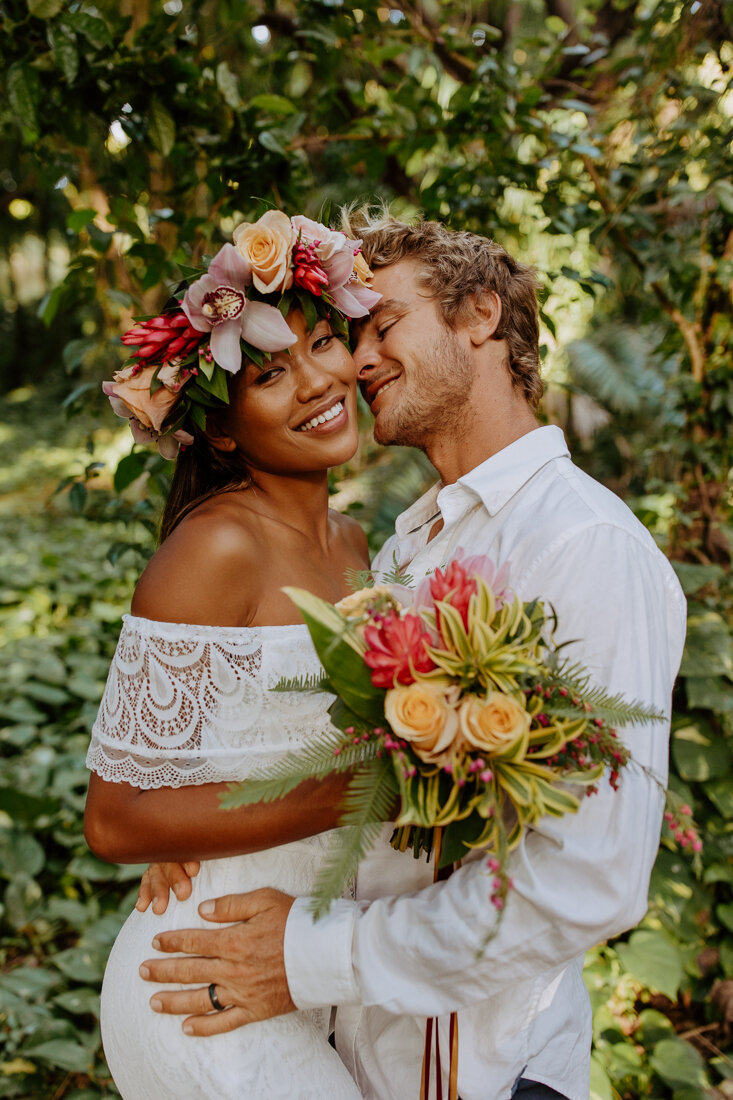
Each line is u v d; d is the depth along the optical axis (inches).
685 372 113.5
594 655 46.9
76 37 84.7
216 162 98.5
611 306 207.5
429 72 126.6
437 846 47.6
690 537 112.6
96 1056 92.8
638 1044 96.0
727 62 100.9
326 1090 52.6
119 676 51.5
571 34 122.8
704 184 107.6
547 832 44.8
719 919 104.0
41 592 204.4
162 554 52.3
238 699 51.2
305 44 112.3
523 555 51.9
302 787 50.7
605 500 52.7
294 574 56.1
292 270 52.4
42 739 142.0
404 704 39.9
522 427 62.1
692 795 105.3
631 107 105.3
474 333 60.2
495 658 40.1
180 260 92.0
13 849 115.3
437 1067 50.2
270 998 50.1
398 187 134.4
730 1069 92.7
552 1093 54.2
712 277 107.0
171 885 54.3
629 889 43.8
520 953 43.9
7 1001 95.5
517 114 97.7
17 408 563.2
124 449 295.9
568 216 103.4
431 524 67.1
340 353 56.3
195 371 53.0
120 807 50.9
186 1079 50.8
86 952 100.0
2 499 361.4
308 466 56.3
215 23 121.1
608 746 41.2
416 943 46.0
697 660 102.6
